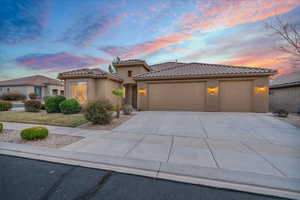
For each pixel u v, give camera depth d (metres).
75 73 12.89
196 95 12.34
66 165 3.35
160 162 3.40
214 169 3.05
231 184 2.55
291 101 13.25
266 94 10.72
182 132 6.30
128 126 7.45
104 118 7.67
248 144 4.76
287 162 3.39
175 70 14.03
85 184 2.61
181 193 2.35
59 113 11.74
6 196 2.27
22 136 5.07
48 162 3.49
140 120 8.85
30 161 3.55
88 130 6.70
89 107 7.65
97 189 2.46
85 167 3.25
